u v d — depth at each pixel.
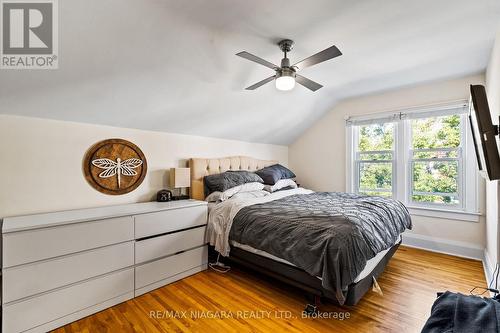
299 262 1.88
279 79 2.12
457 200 3.20
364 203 2.63
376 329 1.72
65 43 1.69
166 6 1.64
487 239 2.72
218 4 1.65
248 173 3.53
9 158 2.04
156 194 3.01
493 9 1.76
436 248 3.26
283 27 1.94
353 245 1.75
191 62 2.24
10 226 1.64
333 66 2.75
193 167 3.29
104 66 1.96
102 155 2.55
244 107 3.27
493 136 1.27
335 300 1.79
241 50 2.24
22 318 1.62
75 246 1.84
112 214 2.05
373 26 1.96
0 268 1.82
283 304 2.04
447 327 0.90
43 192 2.20
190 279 2.49
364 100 3.92
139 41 1.86
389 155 3.75
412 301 2.07
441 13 1.81
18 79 1.80
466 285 2.34
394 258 3.04
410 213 3.48
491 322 0.85
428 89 3.34
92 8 1.54
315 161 4.57
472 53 2.45
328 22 1.89
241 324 1.78
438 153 3.33
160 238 2.33
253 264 2.37
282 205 2.63
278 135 4.43
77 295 1.84
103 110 2.39
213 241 2.66
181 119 3.00
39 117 2.18
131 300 2.11
